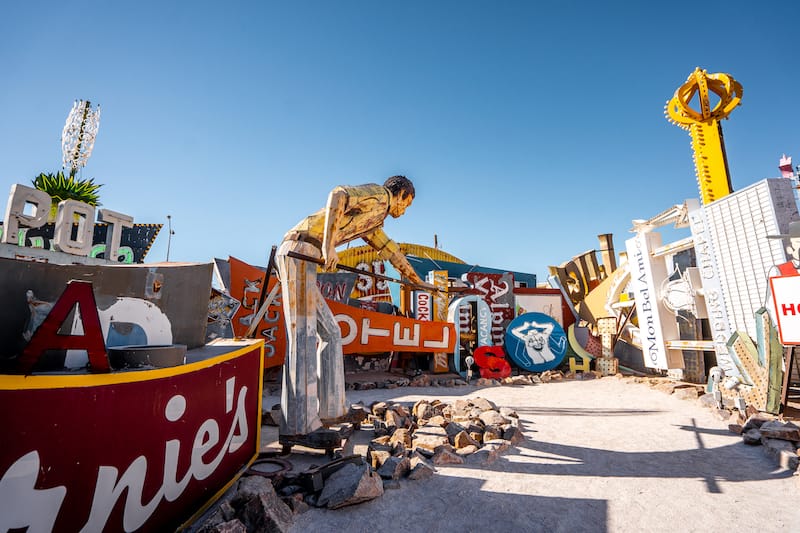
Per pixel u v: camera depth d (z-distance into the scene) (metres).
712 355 9.19
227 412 2.92
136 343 2.70
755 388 5.83
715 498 3.02
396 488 3.13
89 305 1.79
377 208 4.10
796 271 5.99
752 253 7.12
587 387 9.12
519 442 4.48
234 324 7.79
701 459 3.92
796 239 6.42
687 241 8.69
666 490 3.17
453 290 5.62
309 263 3.88
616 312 12.04
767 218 6.87
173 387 2.26
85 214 7.89
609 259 18.08
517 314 14.34
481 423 5.12
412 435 4.48
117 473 1.85
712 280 7.93
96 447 1.76
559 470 3.61
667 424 5.41
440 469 3.59
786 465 3.62
